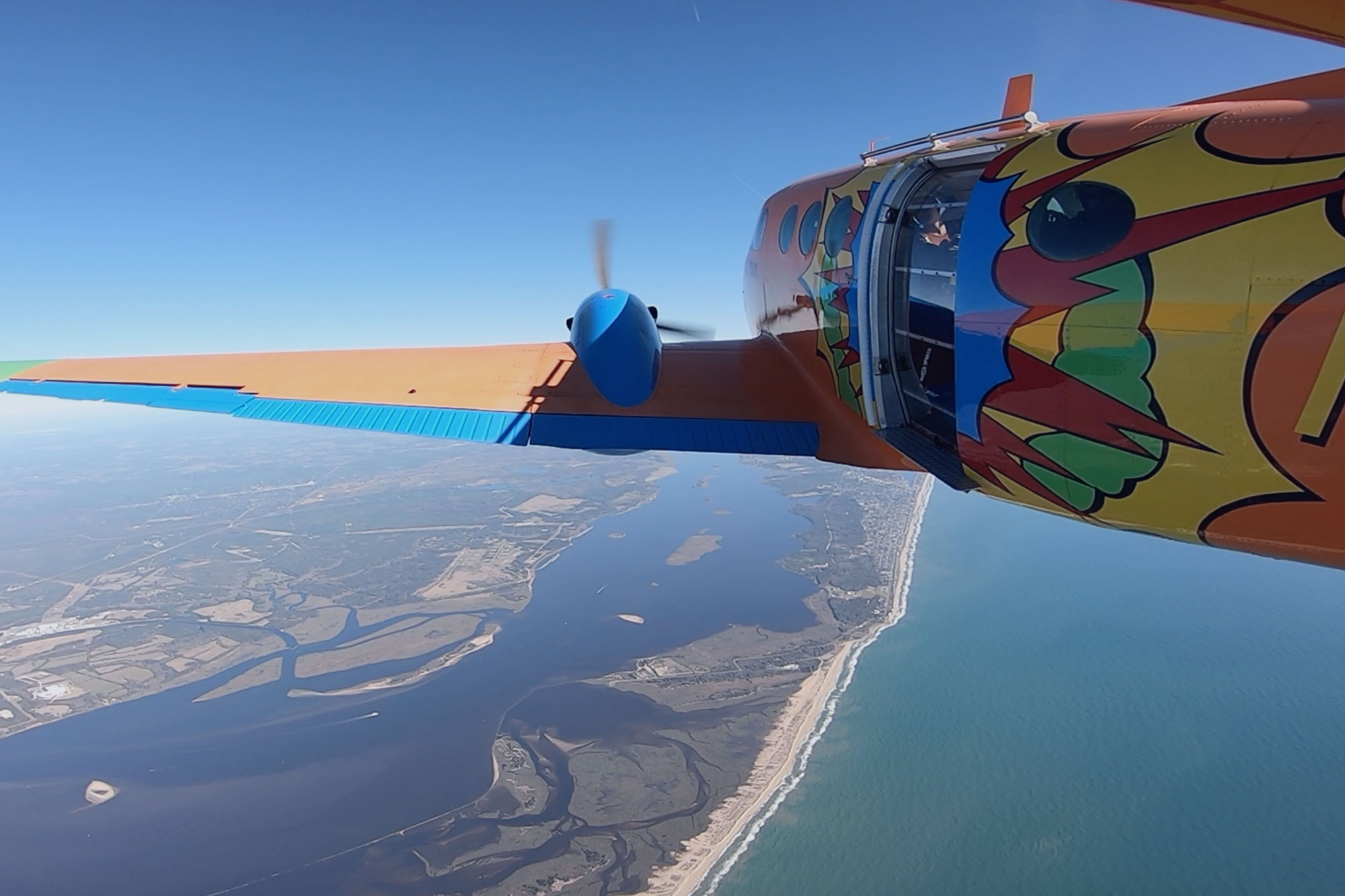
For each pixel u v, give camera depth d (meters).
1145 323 3.71
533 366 9.38
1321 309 3.14
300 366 9.96
